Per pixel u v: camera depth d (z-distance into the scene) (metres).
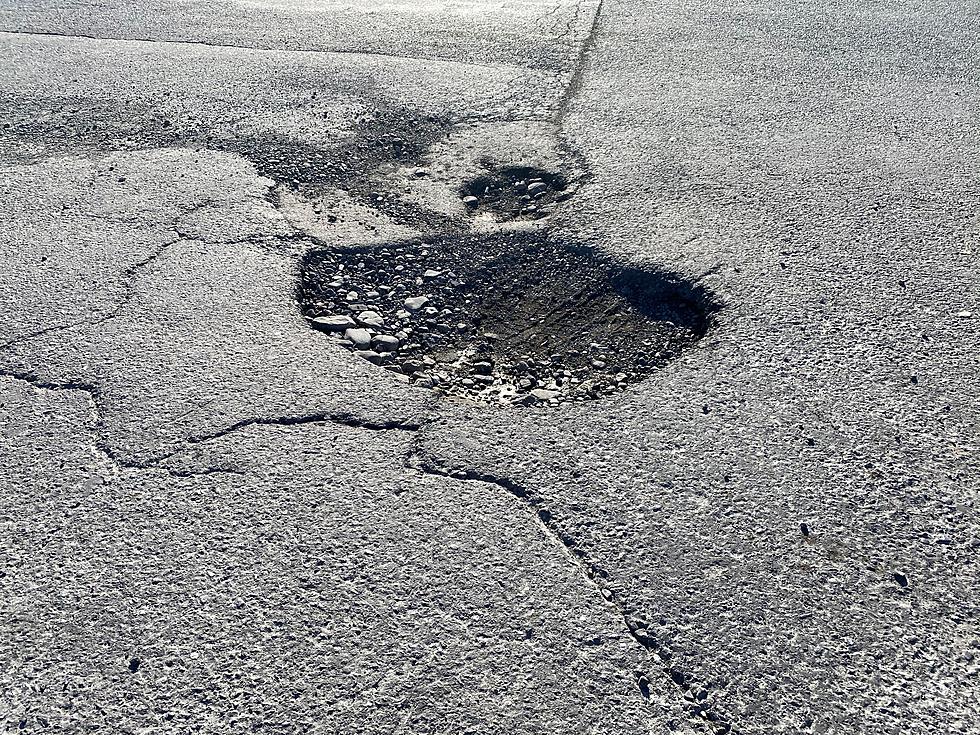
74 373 3.10
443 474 2.71
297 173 4.34
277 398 3.00
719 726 2.08
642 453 2.77
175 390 3.03
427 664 2.21
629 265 3.65
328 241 3.84
